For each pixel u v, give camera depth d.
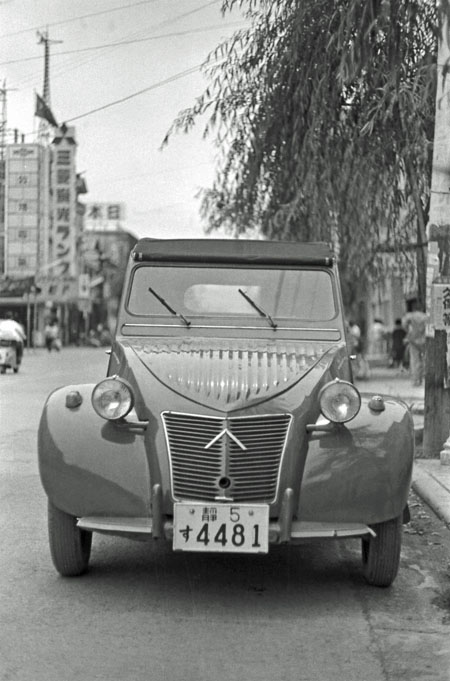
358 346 22.03
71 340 67.75
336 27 9.85
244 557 5.88
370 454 4.89
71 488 4.90
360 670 4.00
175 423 4.91
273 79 11.15
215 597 5.02
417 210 11.44
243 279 6.33
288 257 6.36
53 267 43.81
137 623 4.56
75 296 55.78
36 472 8.98
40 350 52.06
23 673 3.89
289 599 5.02
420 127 10.18
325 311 6.23
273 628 4.54
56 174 42.06
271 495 4.81
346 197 12.02
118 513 4.86
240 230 15.30
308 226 13.90
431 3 8.52
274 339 6.08
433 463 9.11
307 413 5.00
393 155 11.12
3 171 36.59
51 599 4.93
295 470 4.84
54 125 29.44
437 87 8.85
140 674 3.90
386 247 13.17
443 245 9.18
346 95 10.77
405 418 5.13
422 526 6.86
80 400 5.17
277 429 4.90
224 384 5.11
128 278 6.36
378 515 4.86
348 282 17.48
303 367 5.38
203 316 6.21
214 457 4.80
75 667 3.97
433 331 9.41
